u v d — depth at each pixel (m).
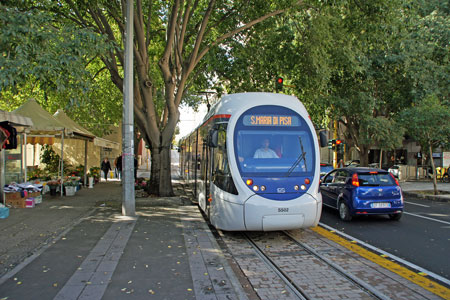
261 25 14.23
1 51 6.36
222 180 7.34
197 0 13.42
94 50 7.58
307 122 7.66
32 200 11.02
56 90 6.95
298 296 4.58
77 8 12.53
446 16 19.50
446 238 7.76
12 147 9.86
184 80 12.91
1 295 4.28
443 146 17.23
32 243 6.63
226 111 7.76
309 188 7.16
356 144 23.83
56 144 23.00
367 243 7.30
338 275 5.37
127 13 9.64
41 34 6.44
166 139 12.89
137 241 6.86
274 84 16.23
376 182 9.59
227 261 6.11
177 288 4.55
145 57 12.34
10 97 19.58
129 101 9.64
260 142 7.33
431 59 19.14
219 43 13.73
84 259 5.70
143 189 14.87
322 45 13.61
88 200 12.73
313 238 7.71
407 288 4.84
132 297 4.27
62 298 4.20
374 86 20.23
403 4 14.11
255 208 6.83
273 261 6.09
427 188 19.08
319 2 13.02
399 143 20.61
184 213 10.04
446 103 19.19
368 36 14.15
